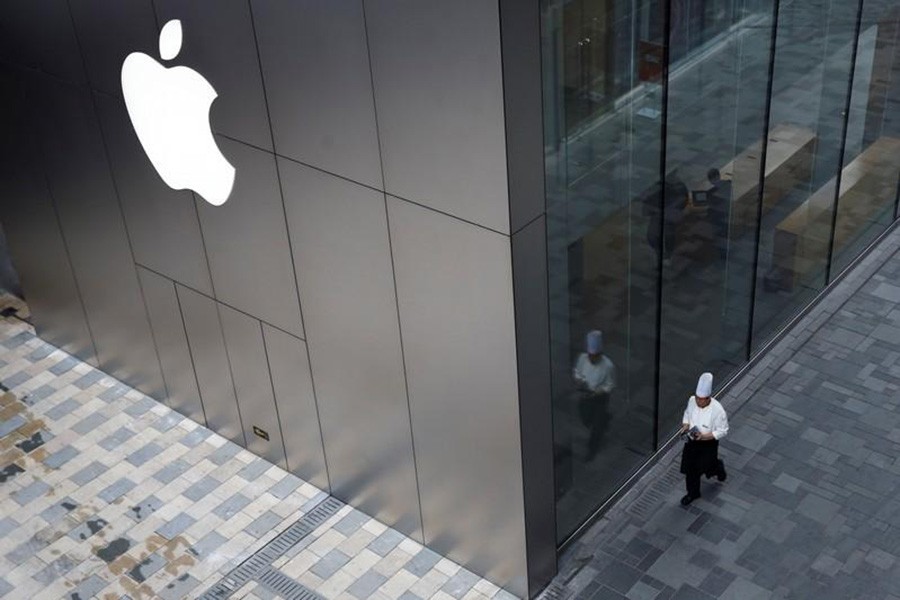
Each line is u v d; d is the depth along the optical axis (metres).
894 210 17.14
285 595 12.60
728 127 12.63
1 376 16.16
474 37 9.24
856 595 12.05
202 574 12.98
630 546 12.77
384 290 11.41
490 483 11.73
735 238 13.65
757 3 12.11
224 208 12.52
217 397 14.47
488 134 9.62
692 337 13.66
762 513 13.03
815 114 14.10
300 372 13.03
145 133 12.84
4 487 14.37
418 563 12.81
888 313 15.81
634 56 10.79
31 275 16.12
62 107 13.75
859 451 13.77
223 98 11.68
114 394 15.70
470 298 10.66
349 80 10.37
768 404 14.52
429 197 10.41
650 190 11.84
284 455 14.07
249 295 12.98
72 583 13.03
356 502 13.52
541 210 10.24
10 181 15.33
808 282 15.67
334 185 11.17
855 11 13.82
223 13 11.10
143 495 14.08
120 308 14.97
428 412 11.86
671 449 14.01
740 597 12.09
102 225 14.31
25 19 13.45
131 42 12.30
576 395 11.98
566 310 11.32
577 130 10.50
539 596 12.31
